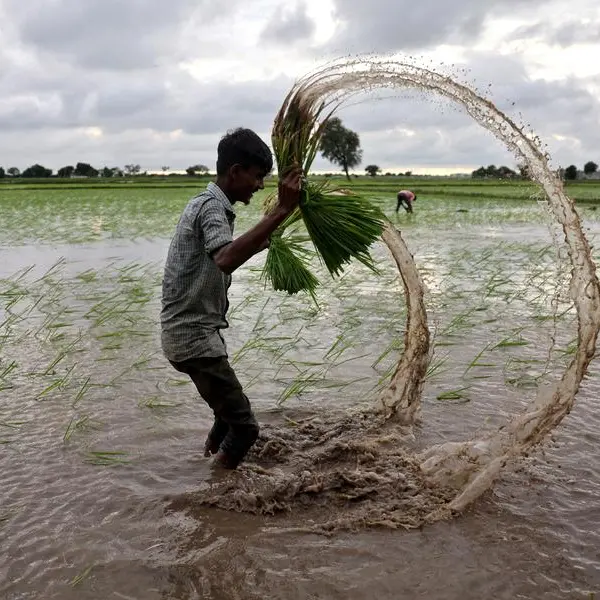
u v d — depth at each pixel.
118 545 2.70
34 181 73.50
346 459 3.48
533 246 11.88
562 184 2.89
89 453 3.53
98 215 21.39
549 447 3.51
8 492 3.11
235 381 3.17
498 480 3.18
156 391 4.48
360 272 9.17
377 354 5.30
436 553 2.63
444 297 7.32
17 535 2.75
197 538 2.76
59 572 2.52
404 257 3.85
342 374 4.82
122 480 3.24
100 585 2.44
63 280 8.73
